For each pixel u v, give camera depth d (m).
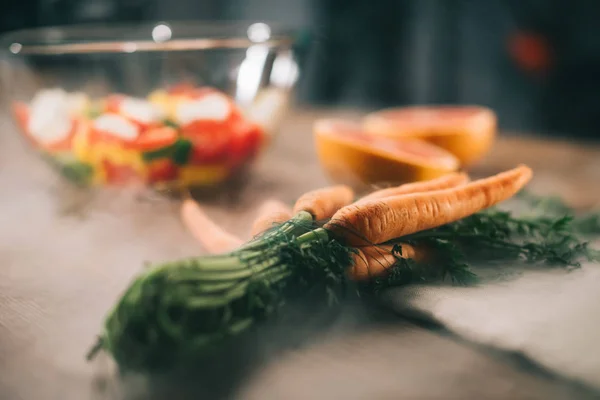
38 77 0.52
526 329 0.33
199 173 0.53
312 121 0.85
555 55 1.15
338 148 0.52
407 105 1.25
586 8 1.10
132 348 0.31
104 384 0.32
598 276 0.38
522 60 1.17
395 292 0.36
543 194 0.55
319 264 0.34
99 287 0.40
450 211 0.39
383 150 0.52
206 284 0.31
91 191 0.55
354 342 0.34
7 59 0.52
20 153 0.71
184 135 0.50
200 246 0.46
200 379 0.31
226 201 0.53
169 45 0.51
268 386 0.31
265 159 0.66
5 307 0.38
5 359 0.33
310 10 1.22
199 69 0.52
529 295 0.36
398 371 0.32
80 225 0.50
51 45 0.51
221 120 0.51
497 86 1.21
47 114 0.51
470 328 0.33
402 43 1.22
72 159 0.51
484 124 0.59
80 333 0.35
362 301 0.36
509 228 0.43
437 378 0.31
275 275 0.33
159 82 0.52
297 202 0.40
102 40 0.68
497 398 0.29
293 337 0.34
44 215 0.52
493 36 1.18
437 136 0.57
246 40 0.53
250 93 0.54
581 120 1.15
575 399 0.29
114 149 0.50
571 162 0.64
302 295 0.35
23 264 0.44
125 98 0.52
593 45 1.11
